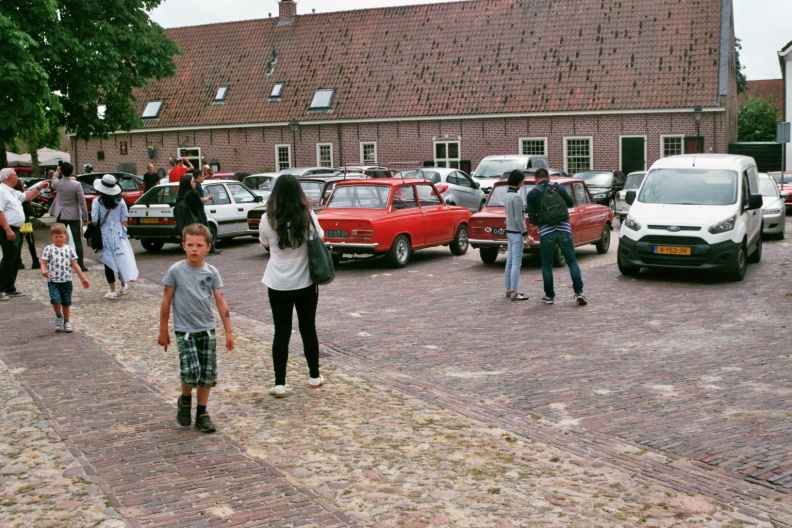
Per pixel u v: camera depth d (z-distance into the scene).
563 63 35.19
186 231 5.91
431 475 5.12
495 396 6.91
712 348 8.56
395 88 37.31
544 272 11.20
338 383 7.34
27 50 21.09
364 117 37.12
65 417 6.31
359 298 12.02
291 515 4.49
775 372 7.55
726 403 6.61
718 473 5.15
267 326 10.06
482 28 37.53
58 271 9.52
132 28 25.88
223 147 40.34
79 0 24.19
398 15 39.66
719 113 32.44
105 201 12.12
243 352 8.59
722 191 13.62
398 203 15.55
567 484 4.98
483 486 4.95
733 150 35.06
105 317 10.62
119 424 6.14
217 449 5.57
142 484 4.94
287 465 5.29
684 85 32.94
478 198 25.17
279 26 41.75
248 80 40.56
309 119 38.03
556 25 36.34
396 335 9.40
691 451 5.54
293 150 38.62
